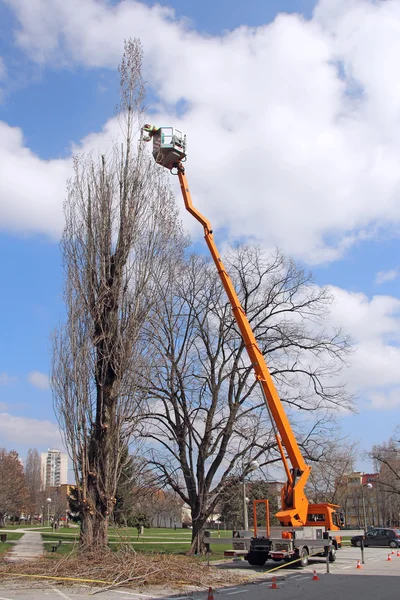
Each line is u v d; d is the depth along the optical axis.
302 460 20.47
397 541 38.31
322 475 26.91
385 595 13.21
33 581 14.54
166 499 28.66
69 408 18.73
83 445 18.50
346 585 15.46
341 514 24.25
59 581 14.48
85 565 15.88
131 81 22.78
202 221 21.14
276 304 28.53
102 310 19.80
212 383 27.06
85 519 17.78
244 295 28.06
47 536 44.28
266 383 20.17
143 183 21.53
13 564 16.81
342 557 28.02
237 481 26.14
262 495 40.00
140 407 20.06
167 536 45.53
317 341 27.86
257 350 20.44
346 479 53.38
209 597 11.15
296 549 20.11
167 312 25.83
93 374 19.28
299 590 14.33
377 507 89.38
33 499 105.19
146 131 21.53
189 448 26.52
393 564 23.33
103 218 20.78
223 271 20.83
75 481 18.17
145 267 20.69
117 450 18.78
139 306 20.20
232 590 14.41
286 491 20.52
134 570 15.05
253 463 24.92
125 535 18.25
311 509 22.61
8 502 74.25
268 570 20.14
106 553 16.59
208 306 27.67
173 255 22.89
